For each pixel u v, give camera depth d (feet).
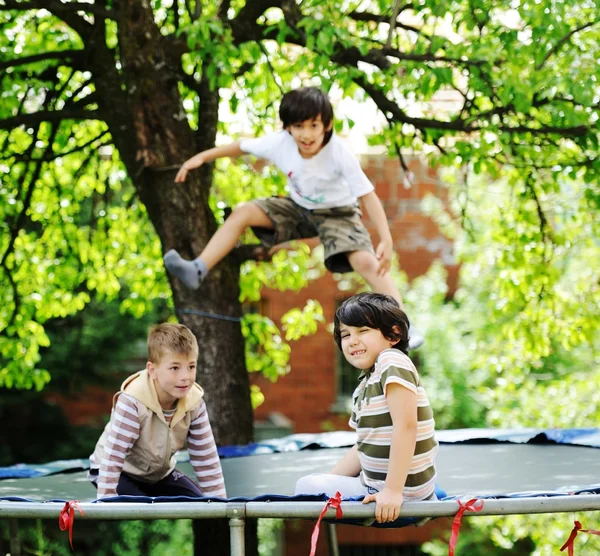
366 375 12.29
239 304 23.53
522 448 20.07
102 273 30.58
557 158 24.66
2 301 29.71
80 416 50.31
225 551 22.29
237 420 22.85
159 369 13.42
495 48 20.74
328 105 17.74
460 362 43.32
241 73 24.70
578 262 32.40
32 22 27.48
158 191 22.52
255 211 18.94
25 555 40.81
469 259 35.17
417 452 11.63
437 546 44.29
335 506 11.14
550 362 40.24
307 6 22.29
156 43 22.54
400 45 25.63
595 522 29.35
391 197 49.78
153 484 14.39
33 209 30.04
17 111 28.07
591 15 21.98
